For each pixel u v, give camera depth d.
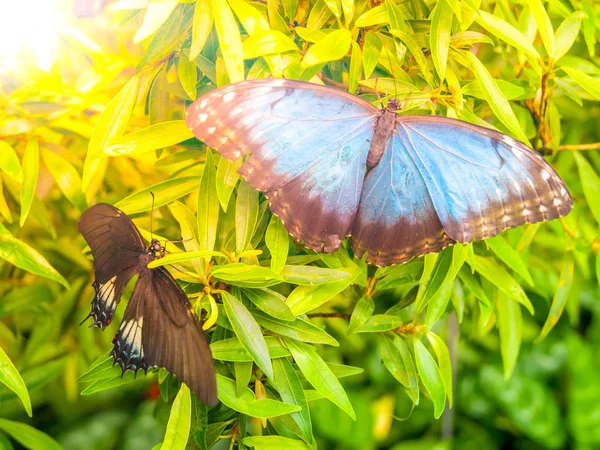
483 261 0.37
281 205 0.31
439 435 0.62
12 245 0.33
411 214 0.32
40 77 0.35
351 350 0.54
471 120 0.33
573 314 0.49
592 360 0.65
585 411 0.63
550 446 0.62
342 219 0.32
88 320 0.43
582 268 0.42
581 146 0.40
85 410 0.61
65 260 0.44
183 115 0.37
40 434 0.39
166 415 0.40
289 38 0.31
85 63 0.38
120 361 0.30
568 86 0.35
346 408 0.31
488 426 0.64
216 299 0.32
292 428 0.34
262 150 0.30
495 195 0.31
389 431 0.62
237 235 0.32
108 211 0.32
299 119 0.31
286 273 0.31
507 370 0.40
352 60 0.32
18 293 0.41
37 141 0.36
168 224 0.40
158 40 0.32
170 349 0.29
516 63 0.40
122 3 0.31
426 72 0.33
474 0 0.32
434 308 0.35
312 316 0.38
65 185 0.38
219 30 0.30
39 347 0.42
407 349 0.35
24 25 0.32
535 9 0.34
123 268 0.31
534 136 0.40
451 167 0.32
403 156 0.32
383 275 0.36
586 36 0.37
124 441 0.60
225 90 0.30
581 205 0.45
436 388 0.34
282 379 0.32
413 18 0.35
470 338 0.54
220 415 0.34
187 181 0.33
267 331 0.32
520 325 0.40
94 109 0.38
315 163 0.31
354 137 0.32
